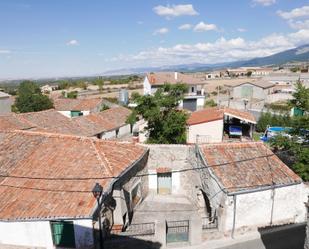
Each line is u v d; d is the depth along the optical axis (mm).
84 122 35844
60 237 14492
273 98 61156
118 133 39375
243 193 16375
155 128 27047
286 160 23078
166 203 21312
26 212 14211
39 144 19438
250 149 19719
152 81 59625
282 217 17766
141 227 17938
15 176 16688
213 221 17531
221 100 61781
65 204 14383
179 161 21875
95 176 15953
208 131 29422
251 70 153250
